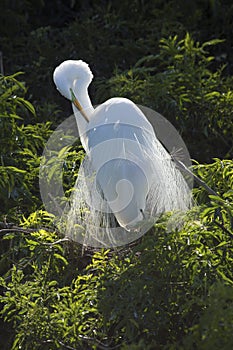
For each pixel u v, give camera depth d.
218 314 11.52
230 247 14.21
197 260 13.78
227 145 20.64
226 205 14.13
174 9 25.05
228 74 23.55
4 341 16.00
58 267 15.45
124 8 25.89
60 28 27.02
